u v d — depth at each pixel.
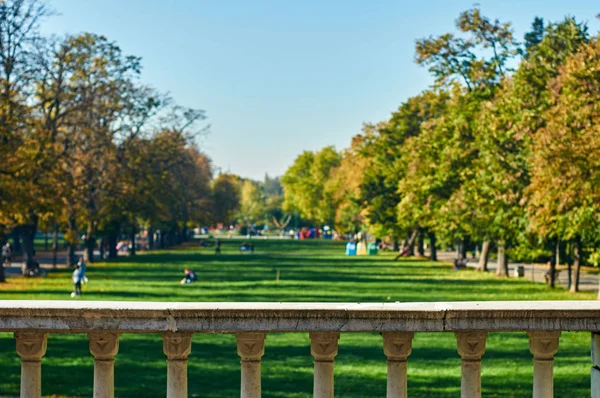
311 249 157.88
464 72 70.75
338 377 25.19
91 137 81.00
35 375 8.65
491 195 59.03
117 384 23.19
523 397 21.89
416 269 90.19
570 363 27.31
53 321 8.41
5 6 58.94
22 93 60.72
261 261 107.19
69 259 88.75
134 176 90.62
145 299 50.66
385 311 8.37
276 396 21.95
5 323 8.41
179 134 100.38
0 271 64.69
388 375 8.54
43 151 62.62
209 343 32.31
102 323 8.40
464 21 69.19
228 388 23.11
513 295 55.78
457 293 57.56
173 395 8.52
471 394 8.55
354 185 132.50
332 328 8.38
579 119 43.25
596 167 42.00
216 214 157.25
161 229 142.38
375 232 113.69
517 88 55.88
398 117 104.81
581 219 42.88
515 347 31.86
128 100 85.56
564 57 54.09
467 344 8.55
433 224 80.31
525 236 58.09
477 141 62.03
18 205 56.53
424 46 70.56
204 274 78.94
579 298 52.78
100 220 88.06
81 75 75.69
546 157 42.91
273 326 8.38
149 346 30.84
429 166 78.06
